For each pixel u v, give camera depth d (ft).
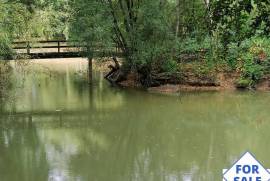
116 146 41.52
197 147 40.98
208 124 49.67
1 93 62.59
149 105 58.90
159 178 33.01
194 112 55.26
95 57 70.54
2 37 50.90
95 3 64.34
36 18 57.00
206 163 36.45
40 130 47.34
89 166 35.63
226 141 42.91
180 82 69.51
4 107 59.06
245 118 52.29
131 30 66.95
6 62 62.28
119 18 68.28
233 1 15.07
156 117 53.06
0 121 51.44
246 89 67.15
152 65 69.21
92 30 63.87
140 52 66.80
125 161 37.27
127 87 71.72
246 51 69.82
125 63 72.18
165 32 65.72
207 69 69.87
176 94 65.46
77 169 34.73
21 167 35.14
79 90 70.95
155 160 37.47
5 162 36.55
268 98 62.28
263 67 67.62
